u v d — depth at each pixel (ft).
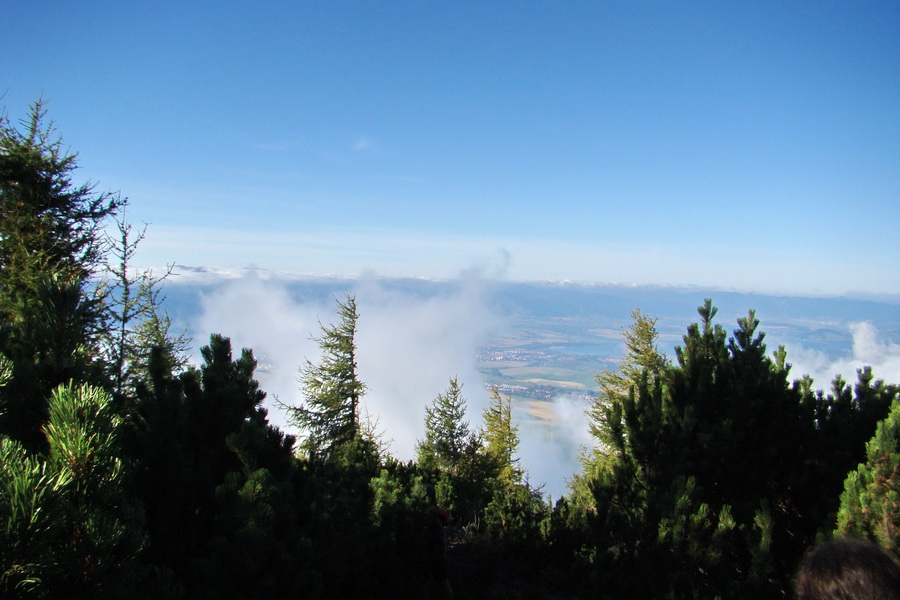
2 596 5.67
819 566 5.47
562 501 28.04
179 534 13.05
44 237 41.98
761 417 18.89
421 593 20.11
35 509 5.88
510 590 22.68
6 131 43.93
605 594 16.55
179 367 23.71
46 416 10.30
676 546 15.92
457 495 36.73
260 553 11.91
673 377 21.11
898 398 17.40
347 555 16.97
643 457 19.30
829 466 17.49
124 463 11.85
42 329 11.31
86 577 6.47
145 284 45.75
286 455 15.84
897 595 4.88
